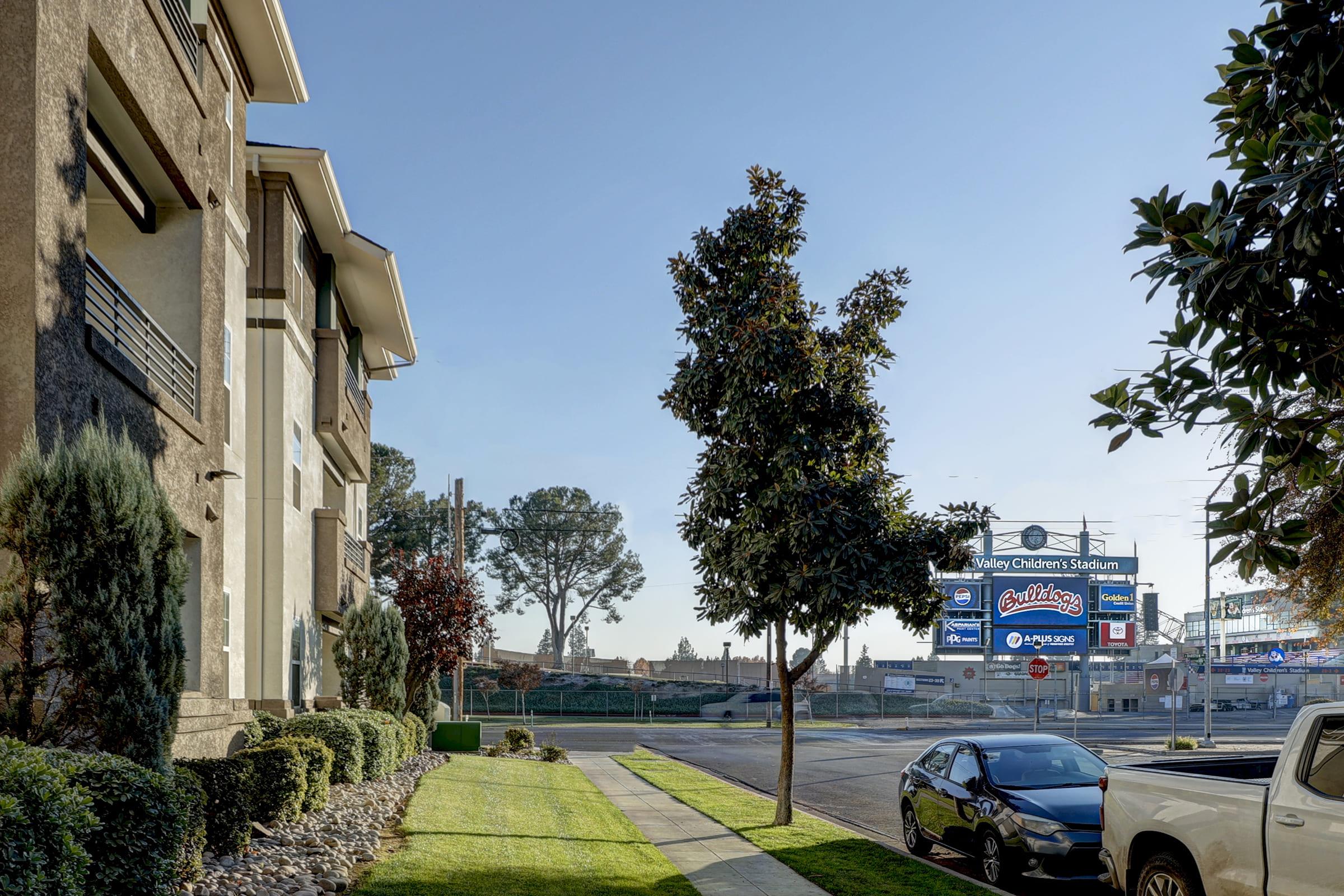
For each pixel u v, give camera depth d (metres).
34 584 7.87
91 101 10.65
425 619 27.98
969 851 12.30
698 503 14.95
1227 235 6.27
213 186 13.52
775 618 14.23
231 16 15.61
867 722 59.31
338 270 23.73
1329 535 15.34
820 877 11.22
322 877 9.20
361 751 16.38
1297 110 6.66
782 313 14.46
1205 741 36.16
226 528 15.95
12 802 5.12
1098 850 10.92
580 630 134.25
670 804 18.16
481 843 11.75
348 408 24.47
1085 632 67.56
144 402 10.85
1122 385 7.01
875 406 14.95
